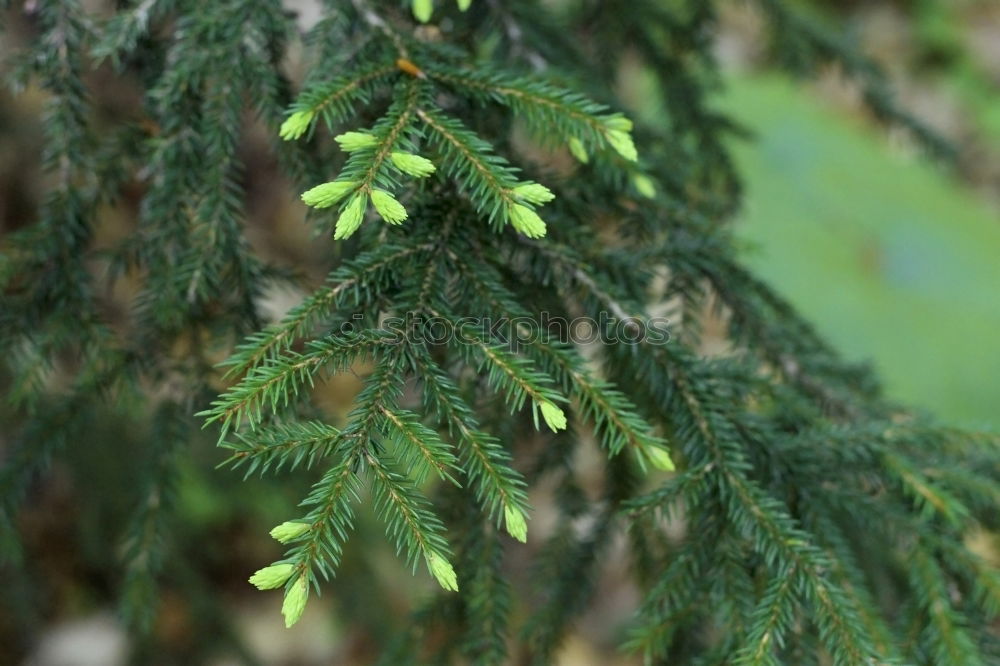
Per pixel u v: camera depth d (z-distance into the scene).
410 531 1.07
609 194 1.21
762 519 1.13
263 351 1.09
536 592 1.21
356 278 1.11
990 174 3.71
